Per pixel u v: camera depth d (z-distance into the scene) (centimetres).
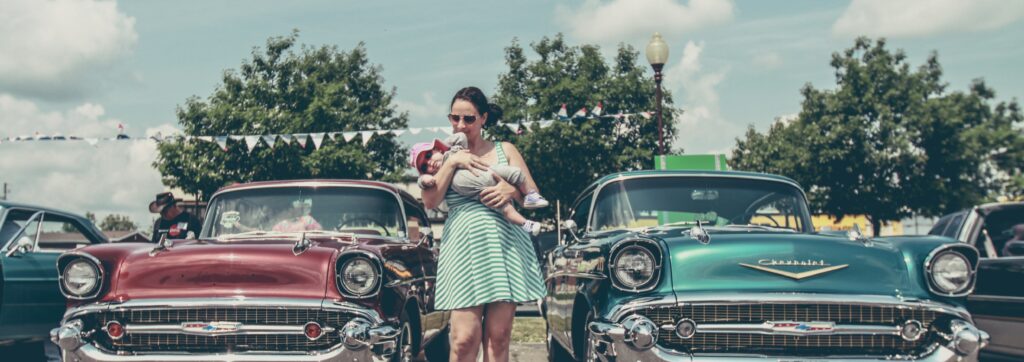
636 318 448
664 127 2703
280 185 658
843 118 2852
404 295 551
